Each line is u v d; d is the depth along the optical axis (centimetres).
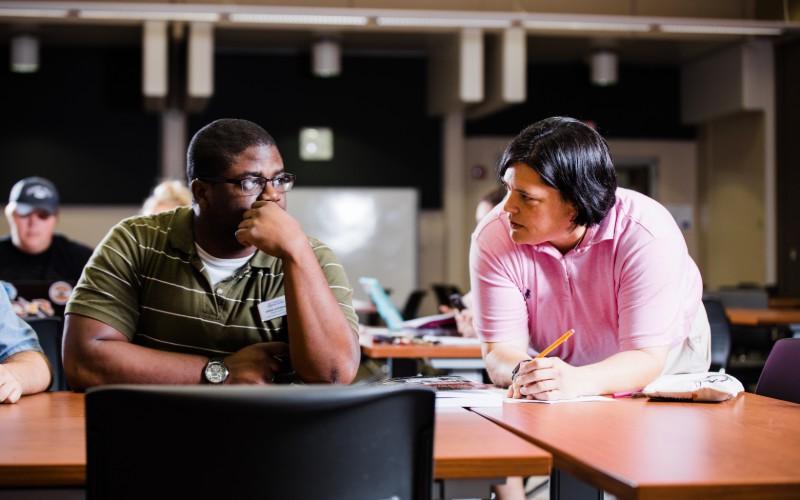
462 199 1082
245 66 1060
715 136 1086
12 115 1019
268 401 116
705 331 248
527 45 1014
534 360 208
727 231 1066
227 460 117
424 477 127
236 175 209
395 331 458
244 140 210
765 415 188
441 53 998
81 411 187
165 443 118
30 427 167
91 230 1030
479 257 235
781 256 974
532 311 236
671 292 218
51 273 459
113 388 117
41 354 223
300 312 208
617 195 224
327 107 1072
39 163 1022
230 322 223
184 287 221
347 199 1040
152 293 221
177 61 966
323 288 210
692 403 205
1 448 146
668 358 241
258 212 207
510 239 229
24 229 451
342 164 1073
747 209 1024
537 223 212
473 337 425
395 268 1041
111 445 119
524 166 207
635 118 1119
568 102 1111
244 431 117
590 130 210
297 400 117
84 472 134
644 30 775
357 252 1039
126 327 219
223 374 210
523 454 143
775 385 229
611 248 219
